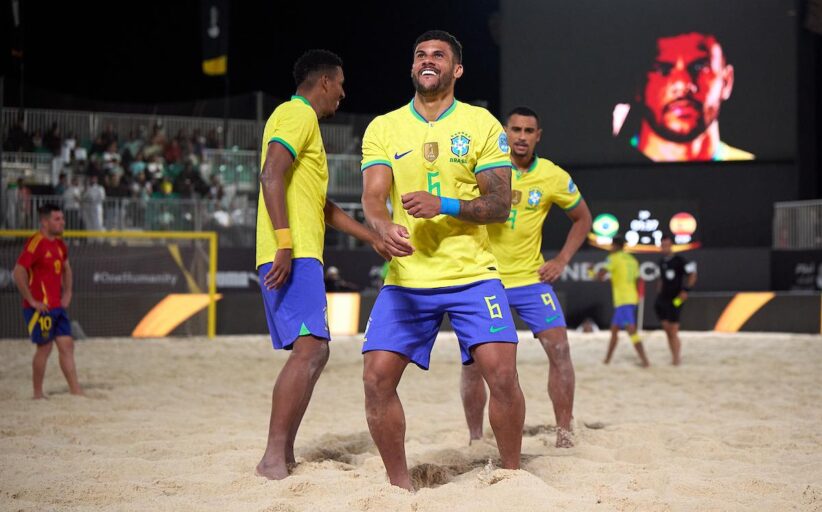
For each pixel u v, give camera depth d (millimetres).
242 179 30219
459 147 5871
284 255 6355
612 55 33156
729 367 16516
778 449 7867
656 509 5340
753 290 27797
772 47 32562
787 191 32844
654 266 27391
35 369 11445
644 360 16875
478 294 5879
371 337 5906
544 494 5395
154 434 8531
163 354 18891
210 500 5641
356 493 5547
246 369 15984
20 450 7512
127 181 28375
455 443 8320
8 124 29203
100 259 23938
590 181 33688
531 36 33625
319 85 6773
